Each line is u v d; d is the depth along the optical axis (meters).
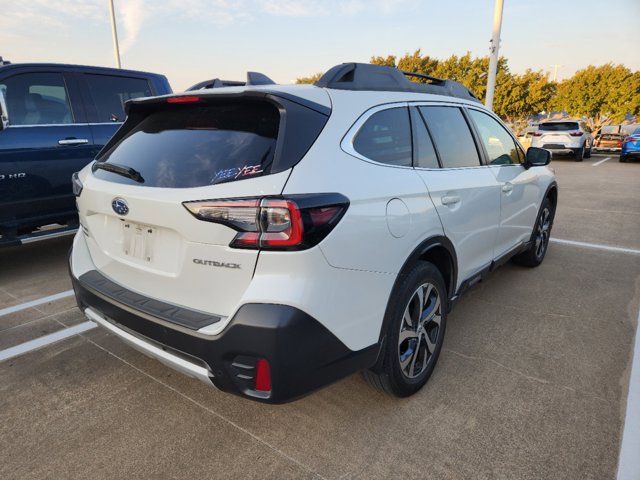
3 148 4.18
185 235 1.89
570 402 2.53
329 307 1.84
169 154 2.12
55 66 4.70
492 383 2.71
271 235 1.71
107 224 2.38
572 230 6.55
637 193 9.98
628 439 2.23
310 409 2.48
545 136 18.56
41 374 2.83
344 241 1.88
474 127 3.28
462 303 3.91
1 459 2.13
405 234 2.24
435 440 2.24
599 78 29.69
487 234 3.28
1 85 4.29
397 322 2.27
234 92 2.03
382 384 2.38
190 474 2.04
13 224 4.36
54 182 4.55
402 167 2.40
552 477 2.01
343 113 2.14
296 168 1.82
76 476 2.03
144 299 2.14
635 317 3.61
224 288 1.85
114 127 5.04
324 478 2.02
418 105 2.71
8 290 4.21
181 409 2.49
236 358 1.79
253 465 2.09
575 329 3.41
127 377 2.80
